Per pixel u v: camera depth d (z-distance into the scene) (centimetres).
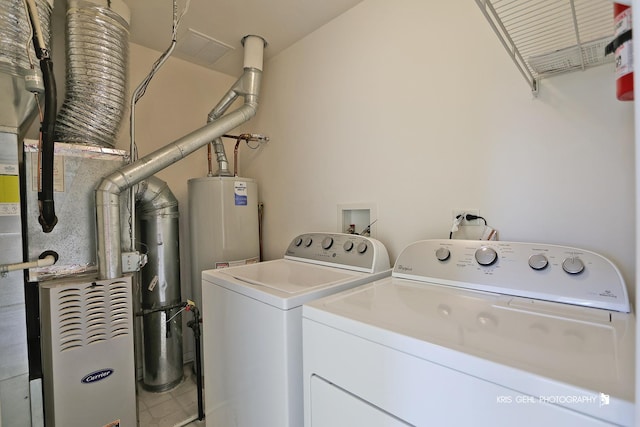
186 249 241
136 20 187
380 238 165
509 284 100
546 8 100
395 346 70
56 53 177
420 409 66
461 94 133
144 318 203
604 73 100
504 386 55
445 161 138
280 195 231
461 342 65
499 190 122
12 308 121
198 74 246
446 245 122
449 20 136
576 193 105
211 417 141
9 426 119
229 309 126
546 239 111
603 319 77
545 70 105
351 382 80
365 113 172
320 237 175
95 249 145
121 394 141
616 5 47
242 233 214
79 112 148
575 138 105
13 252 122
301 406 103
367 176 171
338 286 118
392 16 158
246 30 200
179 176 239
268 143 242
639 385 36
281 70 229
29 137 165
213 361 138
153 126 223
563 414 49
